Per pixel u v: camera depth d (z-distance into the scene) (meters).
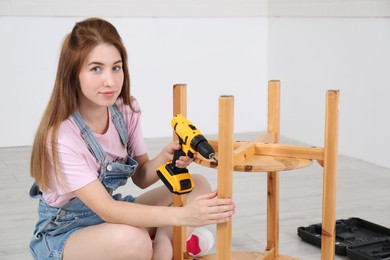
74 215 1.38
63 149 1.30
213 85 3.72
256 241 1.85
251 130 3.86
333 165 1.32
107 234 1.28
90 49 1.26
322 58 3.24
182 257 1.52
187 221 1.21
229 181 1.19
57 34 3.34
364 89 2.93
